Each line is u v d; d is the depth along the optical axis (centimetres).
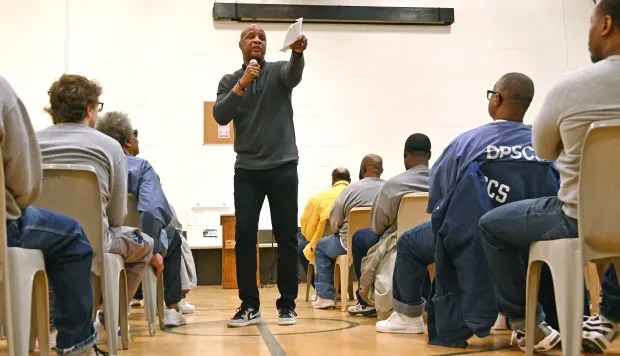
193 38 736
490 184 221
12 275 147
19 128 144
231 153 730
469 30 777
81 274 170
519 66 779
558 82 174
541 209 175
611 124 149
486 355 212
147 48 728
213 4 741
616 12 169
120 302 242
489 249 196
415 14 762
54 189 194
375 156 421
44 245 160
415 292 281
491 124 231
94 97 227
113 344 210
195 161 724
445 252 226
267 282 707
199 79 734
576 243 162
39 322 167
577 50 786
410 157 316
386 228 322
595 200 156
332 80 754
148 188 275
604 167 153
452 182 230
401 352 224
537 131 178
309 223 459
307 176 740
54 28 714
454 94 770
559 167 171
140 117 721
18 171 146
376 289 320
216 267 718
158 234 274
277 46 748
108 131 292
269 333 287
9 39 706
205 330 302
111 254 217
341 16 750
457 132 766
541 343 207
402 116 761
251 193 316
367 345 243
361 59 761
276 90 318
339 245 409
